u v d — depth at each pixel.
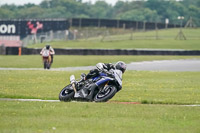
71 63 115.69
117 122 28.69
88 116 30.78
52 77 70.25
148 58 140.50
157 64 116.81
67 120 28.88
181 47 196.88
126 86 58.75
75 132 25.19
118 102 41.88
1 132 24.70
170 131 26.44
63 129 26.02
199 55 163.12
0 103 36.59
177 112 33.78
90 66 106.62
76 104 36.50
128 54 158.00
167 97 47.06
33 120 28.55
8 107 34.28
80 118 29.83
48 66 94.06
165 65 113.31
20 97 43.75
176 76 78.88
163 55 160.88
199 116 32.22
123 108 34.94
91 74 38.19
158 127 27.58
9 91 49.28
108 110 33.56
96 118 30.00
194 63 121.06
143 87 57.81
